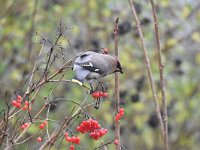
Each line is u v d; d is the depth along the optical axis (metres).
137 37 14.91
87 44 14.27
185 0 15.69
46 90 12.14
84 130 7.35
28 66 9.94
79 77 7.65
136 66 14.98
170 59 15.88
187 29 15.90
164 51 15.72
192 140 17.14
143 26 15.02
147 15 14.90
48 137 7.32
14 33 14.77
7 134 7.18
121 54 14.95
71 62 7.98
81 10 15.14
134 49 15.11
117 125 7.62
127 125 15.49
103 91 7.71
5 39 14.80
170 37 15.84
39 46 11.43
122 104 9.20
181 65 15.88
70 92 13.50
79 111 7.57
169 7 15.83
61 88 13.39
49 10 14.91
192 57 16.34
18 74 13.27
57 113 13.13
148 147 16.55
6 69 14.36
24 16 15.09
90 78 7.88
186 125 17.00
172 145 16.88
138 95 14.49
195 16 15.82
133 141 16.17
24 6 15.14
